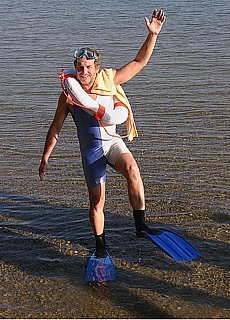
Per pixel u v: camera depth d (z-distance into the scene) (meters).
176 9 24.81
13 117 10.91
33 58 15.78
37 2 28.75
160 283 5.56
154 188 7.64
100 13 24.19
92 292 5.45
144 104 11.46
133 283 5.57
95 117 5.64
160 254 6.10
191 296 5.34
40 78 13.70
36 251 6.23
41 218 6.97
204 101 11.52
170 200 7.30
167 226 6.65
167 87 12.63
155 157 8.71
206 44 17.03
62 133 9.99
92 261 5.84
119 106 5.73
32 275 5.76
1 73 14.23
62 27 20.73
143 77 13.54
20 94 12.43
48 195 7.58
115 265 5.90
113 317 5.07
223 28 19.62
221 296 5.32
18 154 9.03
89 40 18.08
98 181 5.78
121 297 5.36
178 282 5.57
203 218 6.83
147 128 10.05
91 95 5.70
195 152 8.88
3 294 5.43
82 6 26.67
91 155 5.74
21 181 8.03
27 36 19.06
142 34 18.88
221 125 10.09
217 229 6.56
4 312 5.16
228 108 11.04
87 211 7.12
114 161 5.74
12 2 29.00
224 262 5.89
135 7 25.69
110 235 6.52
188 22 21.17
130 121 5.86
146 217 6.88
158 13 5.76
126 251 6.18
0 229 6.73
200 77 13.38
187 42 17.42
